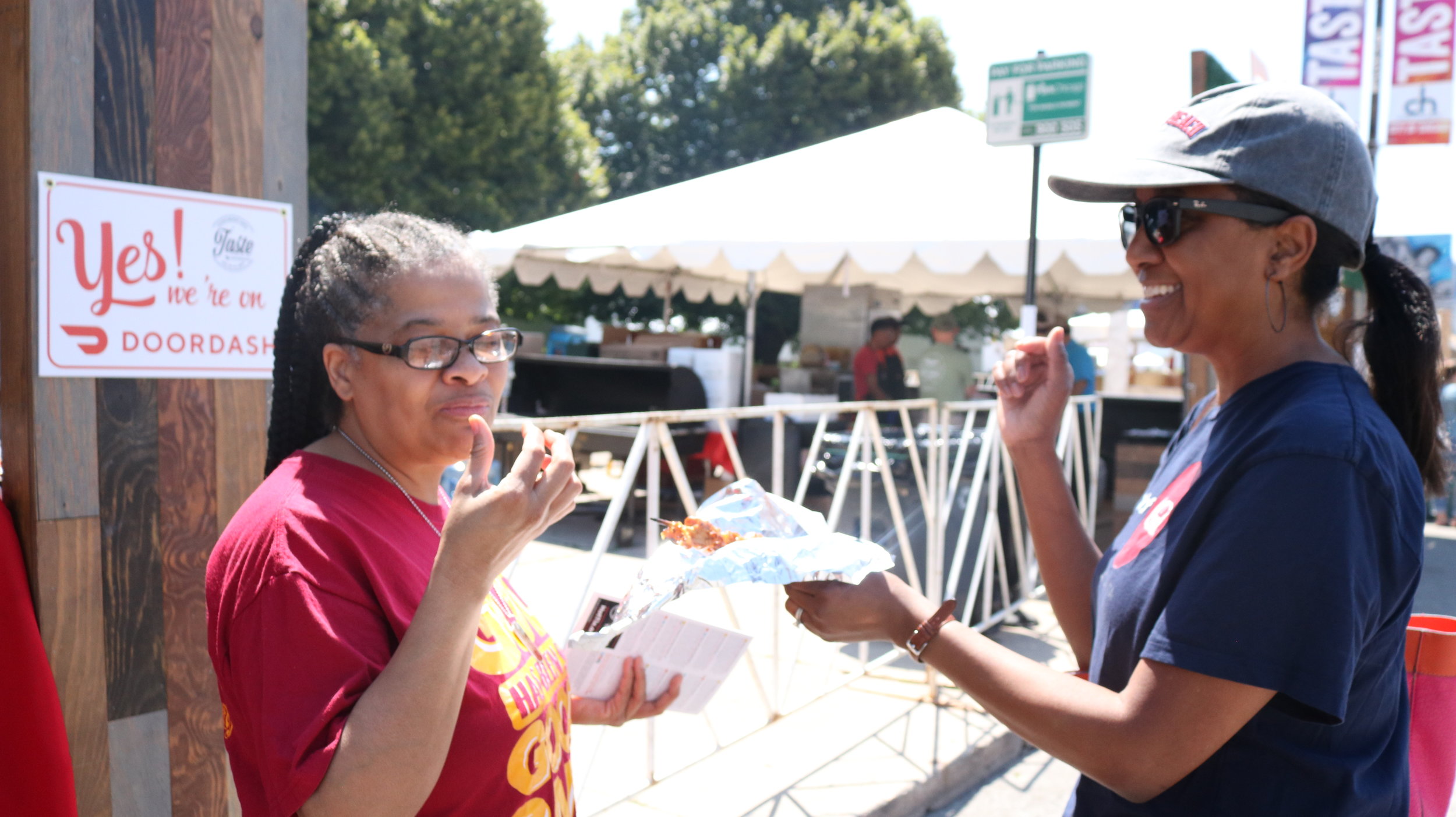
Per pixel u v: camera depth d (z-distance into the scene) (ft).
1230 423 4.26
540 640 4.42
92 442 5.79
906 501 16.35
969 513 14.58
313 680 3.28
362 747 3.16
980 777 11.69
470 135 53.83
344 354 3.94
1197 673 3.70
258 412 6.59
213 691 6.40
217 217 6.30
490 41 55.16
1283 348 4.31
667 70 67.51
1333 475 3.66
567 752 4.35
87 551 5.79
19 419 5.64
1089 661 5.71
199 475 6.30
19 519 5.65
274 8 6.59
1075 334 55.83
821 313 40.91
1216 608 3.68
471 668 3.79
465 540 3.29
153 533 6.09
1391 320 4.74
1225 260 4.25
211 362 6.32
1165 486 4.51
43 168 5.47
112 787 5.93
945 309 40.55
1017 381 6.07
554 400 30.12
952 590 14.44
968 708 12.73
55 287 5.57
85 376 5.74
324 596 3.39
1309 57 27.40
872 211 20.21
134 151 5.87
